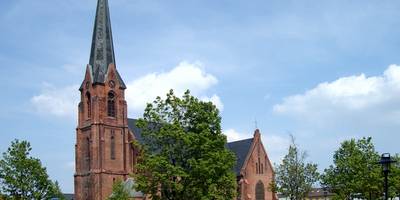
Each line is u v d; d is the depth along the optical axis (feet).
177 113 215.72
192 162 202.18
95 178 398.01
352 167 249.34
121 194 311.68
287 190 262.47
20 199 225.97
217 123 216.33
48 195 232.32
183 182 206.49
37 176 228.84
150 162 204.54
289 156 264.93
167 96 217.36
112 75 424.46
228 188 214.07
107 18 438.81
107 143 410.31
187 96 218.18
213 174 205.46
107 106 418.31
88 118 418.51
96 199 394.73
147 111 216.74
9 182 223.30
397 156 263.49
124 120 423.23
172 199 209.87
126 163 416.05
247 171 443.32
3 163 226.58
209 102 218.38
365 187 246.47
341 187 256.73
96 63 424.87
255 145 455.22
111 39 436.76
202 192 204.33
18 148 229.86
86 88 423.23
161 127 214.07
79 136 420.36
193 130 213.66
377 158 249.34
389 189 251.19
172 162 211.41
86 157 414.62
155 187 209.87
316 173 263.49
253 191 444.14
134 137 423.64
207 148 207.00
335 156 262.47
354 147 256.93
